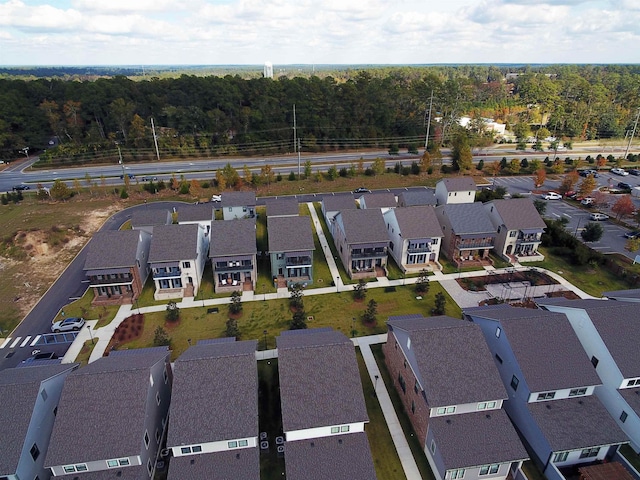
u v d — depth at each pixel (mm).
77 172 90562
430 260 55469
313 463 26031
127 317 45000
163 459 29219
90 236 62469
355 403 27875
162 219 58406
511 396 31797
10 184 82875
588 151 111438
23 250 57250
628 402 30250
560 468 28641
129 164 97125
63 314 45688
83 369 28875
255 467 25750
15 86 107688
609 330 32344
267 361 38250
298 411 27203
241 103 114562
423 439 29672
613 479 27016
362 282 49031
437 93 119000
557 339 31938
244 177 83000
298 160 97250
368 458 26422
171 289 49438
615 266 52750
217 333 42438
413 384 30984
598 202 72500
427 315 45062
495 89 174875
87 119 108000
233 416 26828
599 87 159875
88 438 25578
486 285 50469
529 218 55938
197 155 103125
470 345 30672
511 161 91438
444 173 91375
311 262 49875
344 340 31141
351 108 112688
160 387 30891
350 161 99500
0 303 47938
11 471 23984
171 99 111375
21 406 26375
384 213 58281
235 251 48312
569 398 30578
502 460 26484
